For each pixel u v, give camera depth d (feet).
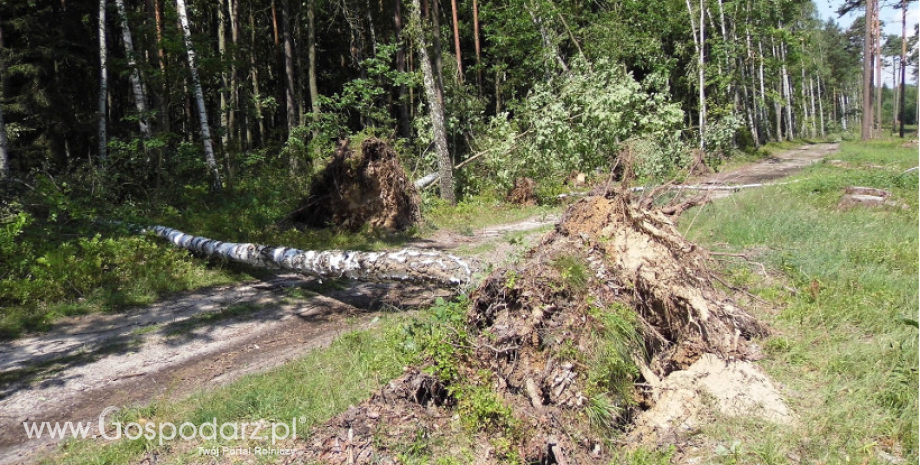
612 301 13.56
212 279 25.44
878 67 130.82
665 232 15.62
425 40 45.93
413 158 47.83
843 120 226.58
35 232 28.12
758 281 19.16
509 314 13.55
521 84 76.74
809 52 141.90
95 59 66.95
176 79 45.78
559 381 11.94
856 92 250.37
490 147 46.14
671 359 13.94
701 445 11.03
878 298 16.49
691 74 83.46
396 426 11.80
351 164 36.83
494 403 11.83
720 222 27.73
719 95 86.84
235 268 26.86
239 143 59.00
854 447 10.41
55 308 21.22
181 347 17.85
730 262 19.36
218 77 59.31
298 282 25.04
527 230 35.58
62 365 16.53
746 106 106.93
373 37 66.64
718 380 12.89
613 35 67.87
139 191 41.22
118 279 23.95
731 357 13.71
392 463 10.85
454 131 54.29
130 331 19.29
